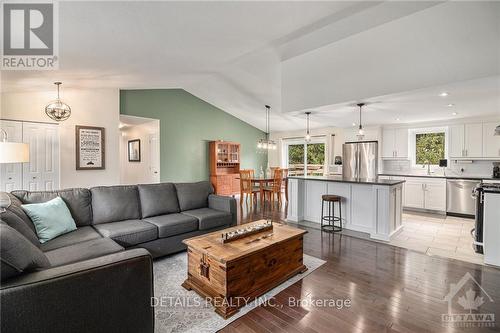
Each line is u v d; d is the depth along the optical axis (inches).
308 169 333.4
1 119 151.9
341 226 170.9
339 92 150.9
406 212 223.6
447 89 121.6
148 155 270.1
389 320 73.2
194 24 92.3
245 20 95.3
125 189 127.7
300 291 89.6
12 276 47.3
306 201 192.2
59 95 175.3
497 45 98.0
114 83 177.6
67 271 50.6
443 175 226.8
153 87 225.6
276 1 83.3
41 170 166.6
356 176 247.0
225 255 79.0
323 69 149.6
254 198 253.0
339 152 297.7
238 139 335.0
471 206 198.5
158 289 90.6
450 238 150.2
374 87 135.8
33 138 163.5
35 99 164.9
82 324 51.1
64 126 177.6
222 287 77.7
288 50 139.4
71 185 180.5
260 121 328.5
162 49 114.6
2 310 43.4
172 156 265.9
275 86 211.8
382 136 253.9
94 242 89.6
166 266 109.7
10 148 107.8
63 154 176.9
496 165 203.0
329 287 92.4
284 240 95.7
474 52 103.0
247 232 98.9
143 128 277.1
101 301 53.4
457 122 215.5
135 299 58.2
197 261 88.5
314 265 111.3
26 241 55.7
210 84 238.5
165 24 88.4
